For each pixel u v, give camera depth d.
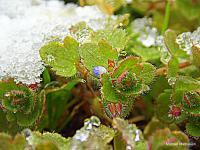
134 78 0.11
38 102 0.11
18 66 0.12
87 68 0.11
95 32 0.12
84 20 0.14
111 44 0.12
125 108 0.11
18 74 0.12
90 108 0.14
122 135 0.10
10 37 0.13
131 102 0.11
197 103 0.11
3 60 0.12
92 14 0.15
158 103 0.12
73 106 0.14
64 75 0.11
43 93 0.11
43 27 0.13
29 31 0.13
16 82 0.11
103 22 0.13
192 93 0.11
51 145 0.09
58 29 0.13
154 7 0.16
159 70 0.13
